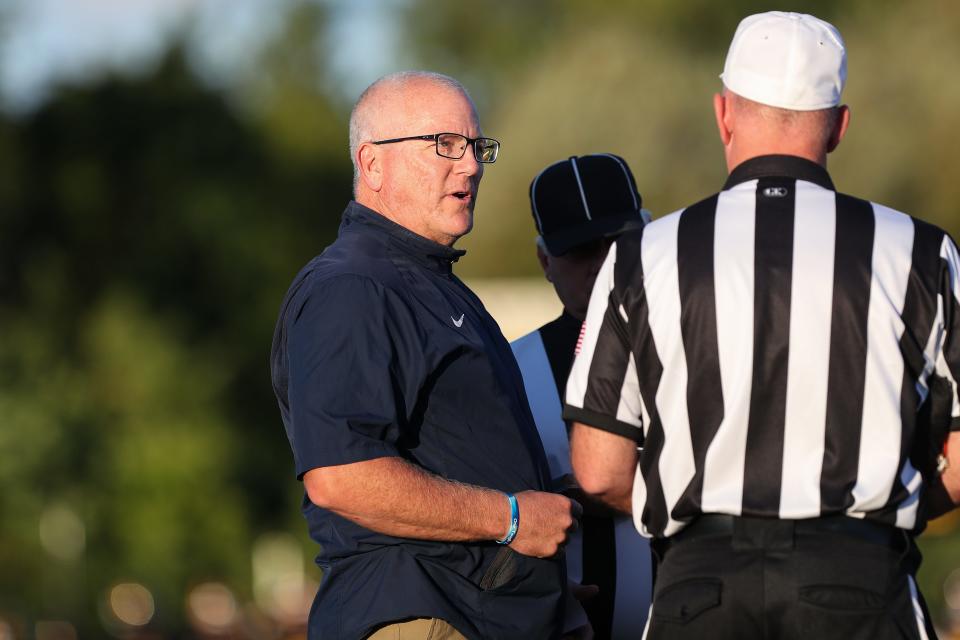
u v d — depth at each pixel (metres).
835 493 9.12
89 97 86.25
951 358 9.35
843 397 9.18
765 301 9.30
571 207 12.95
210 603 53.69
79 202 84.06
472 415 10.73
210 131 89.12
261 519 79.81
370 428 10.10
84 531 71.38
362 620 10.34
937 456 9.59
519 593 10.68
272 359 11.36
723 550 9.35
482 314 11.44
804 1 68.06
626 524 12.47
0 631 58.72
